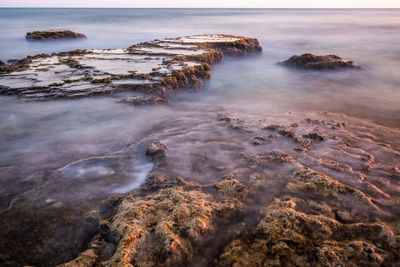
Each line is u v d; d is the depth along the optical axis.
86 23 59.28
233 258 3.24
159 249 3.27
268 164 5.36
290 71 19.00
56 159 6.15
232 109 10.57
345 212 3.91
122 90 10.73
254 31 43.38
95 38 36.16
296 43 31.64
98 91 10.32
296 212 3.76
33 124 8.00
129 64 14.32
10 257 3.54
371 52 24.81
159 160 5.79
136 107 9.59
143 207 3.93
